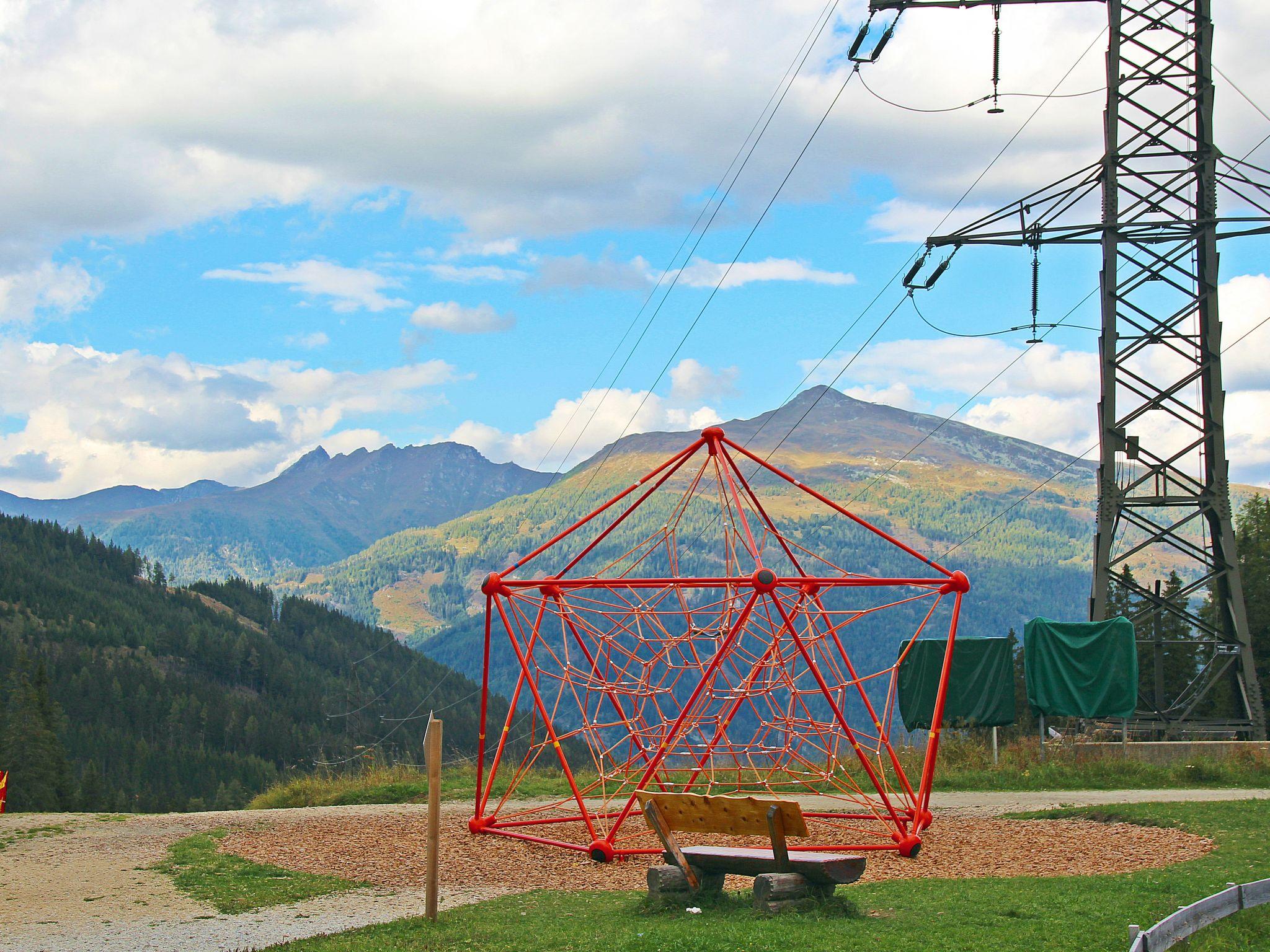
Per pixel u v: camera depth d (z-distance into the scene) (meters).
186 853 17.08
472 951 10.10
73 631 184.88
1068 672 26.58
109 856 17.09
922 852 16.05
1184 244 28.97
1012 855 15.45
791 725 21.30
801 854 12.39
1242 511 53.06
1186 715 27.66
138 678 167.62
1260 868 12.95
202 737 157.62
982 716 27.53
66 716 148.50
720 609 21.02
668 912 11.66
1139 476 30.06
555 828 19.50
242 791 137.00
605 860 16.05
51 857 17.06
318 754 149.25
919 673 28.44
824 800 22.27
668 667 22.22
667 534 20.12
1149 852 15.02
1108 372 28.91
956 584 16.92
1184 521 28.45
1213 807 18.25
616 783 25.80
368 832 19.39
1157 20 29.58
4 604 187.25
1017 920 10.35
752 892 11.88
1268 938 9.61
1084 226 29.27
